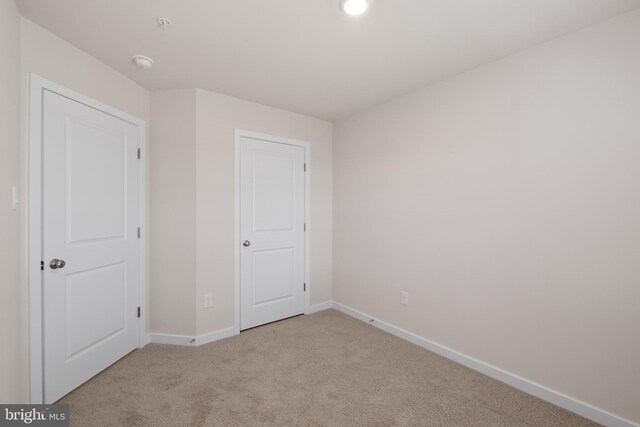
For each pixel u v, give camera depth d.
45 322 1.66
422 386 1.89
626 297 1.49
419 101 2.48
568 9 1.48
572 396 1.66
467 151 2.14
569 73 1.67
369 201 2.97
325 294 3.40
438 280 2.34
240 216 2.74
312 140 3.26
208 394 1.79
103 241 2.06
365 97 2.67
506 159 1.93
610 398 1.54
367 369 2.10
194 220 2.46
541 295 1.78
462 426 1.54
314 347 2.44
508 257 1.93
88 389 1.84
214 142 2.56
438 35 1.72
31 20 1.58
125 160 2.25
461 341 2.19
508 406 1.70
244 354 2.31
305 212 3.22
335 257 3.40
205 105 2.51
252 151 2.82
